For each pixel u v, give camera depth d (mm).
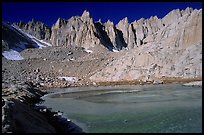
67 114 42688
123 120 35812
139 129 30500
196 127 29969
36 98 68000
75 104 54875
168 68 119062
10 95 55781
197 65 112375
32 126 27859
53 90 100125
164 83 104875
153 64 125000
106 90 88125
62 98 69125
